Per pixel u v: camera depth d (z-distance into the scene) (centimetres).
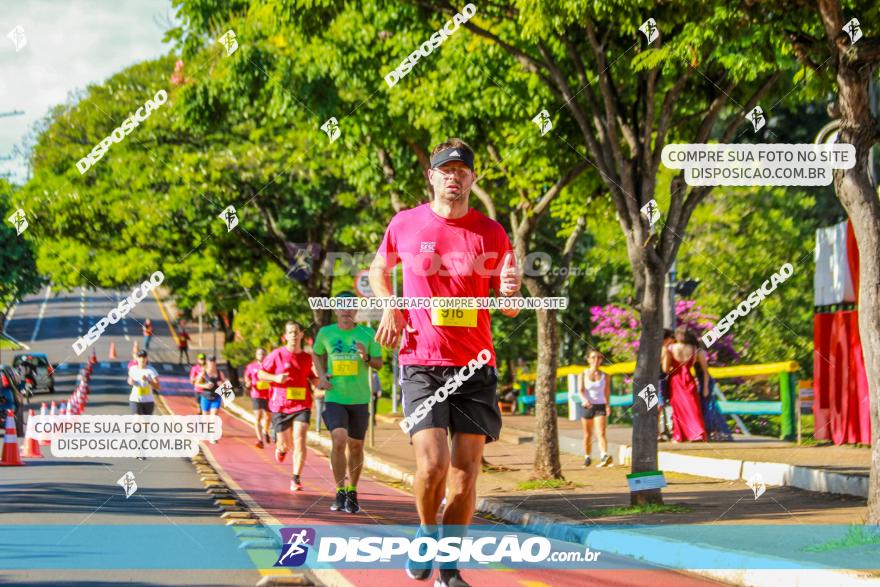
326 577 711
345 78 1711
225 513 1057
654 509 1127
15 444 1708
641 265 1230
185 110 2150
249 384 2439
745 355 2578
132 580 689
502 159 1645
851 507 1077
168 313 8794
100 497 1204
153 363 6444
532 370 3566
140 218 3472
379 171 1923
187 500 1202
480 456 582
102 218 3634
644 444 1188
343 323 1168
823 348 1727
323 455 2194
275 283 3472
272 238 3409
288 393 1380
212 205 3291
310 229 3359
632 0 1053
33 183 3703
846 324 1638
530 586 714
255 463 1884
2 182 3856
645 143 1233
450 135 1648
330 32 1697
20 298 5925
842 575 656
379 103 1727
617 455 1853
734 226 2706
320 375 1156
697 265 2666
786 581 698
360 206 3206
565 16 1081
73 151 3691
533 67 1329
